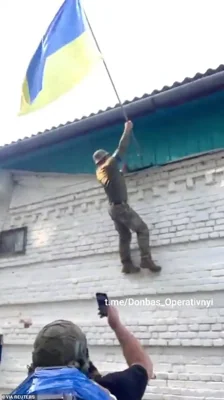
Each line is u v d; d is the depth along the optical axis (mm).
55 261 6621
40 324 6504
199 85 5215
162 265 5539
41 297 6582
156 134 5902
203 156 5508
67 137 6363
